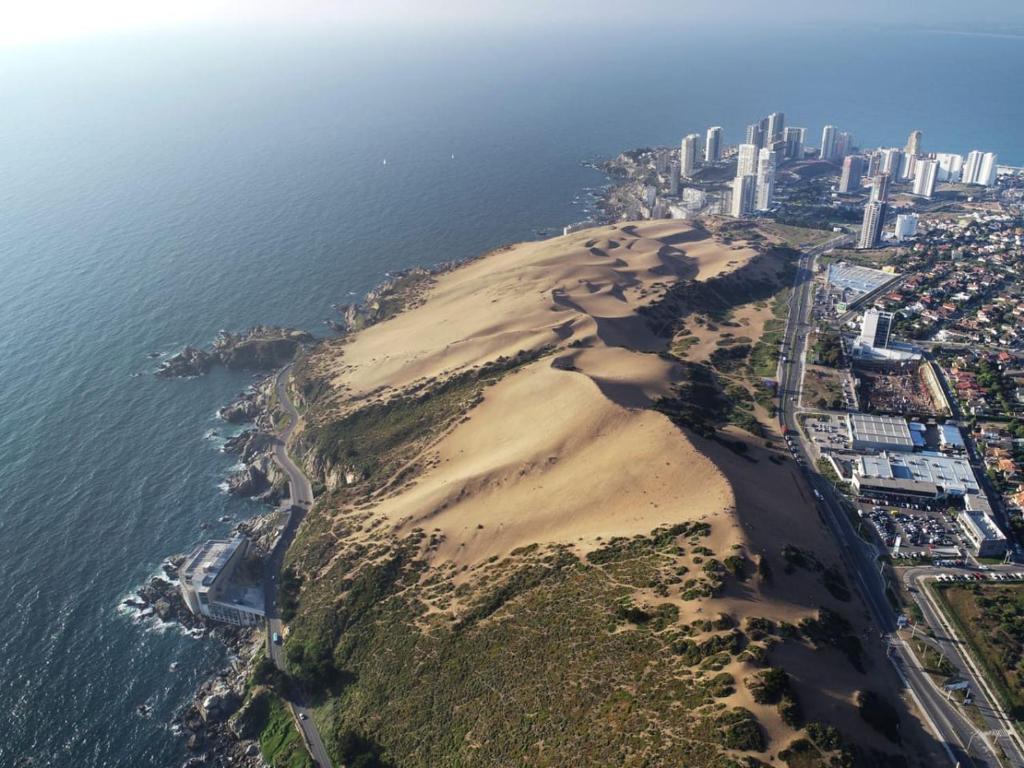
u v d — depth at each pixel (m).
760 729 118.62
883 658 159.25
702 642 139.50
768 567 163.75
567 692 141.75
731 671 130.88
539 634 160.75
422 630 179.88
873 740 127.50
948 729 142.88
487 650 163.88
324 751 164.38
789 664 135.50
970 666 159.75
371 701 168.50
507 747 136.75
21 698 186.38
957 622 173.00
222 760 170.88
